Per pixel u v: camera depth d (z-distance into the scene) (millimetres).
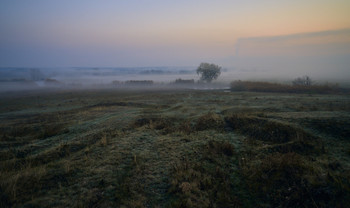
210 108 19594
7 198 5441
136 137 10836
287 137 9766
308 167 6586
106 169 7219
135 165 7539
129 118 15055
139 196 5621
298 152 8188
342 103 19891
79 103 30391
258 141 9859
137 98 33531
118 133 11633
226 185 6133
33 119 18641
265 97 28297
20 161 8133
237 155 8375
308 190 5453
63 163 7816
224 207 5191
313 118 11734
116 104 25672
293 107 17859
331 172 6250
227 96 32156
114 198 5512
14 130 14164
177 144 9727
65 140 11102
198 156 8258
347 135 9312
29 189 5930
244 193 5812
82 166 7500
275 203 5320
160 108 21359
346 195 5055
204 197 5562
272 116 13336
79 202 5293
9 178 6469
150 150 9023
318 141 9023
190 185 5988
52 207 5117
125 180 6430
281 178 6203
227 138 10477
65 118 18078
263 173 6617
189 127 12625
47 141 11164
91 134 11500
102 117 17125
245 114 14305
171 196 5668
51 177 6633
